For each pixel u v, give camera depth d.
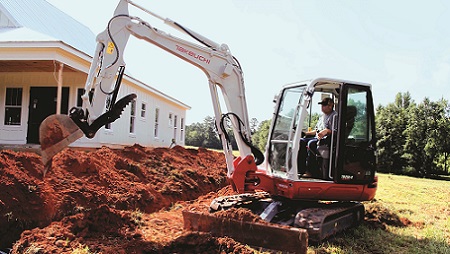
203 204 8.57
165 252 4.79
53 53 10.41
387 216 7.77
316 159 6.12
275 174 6.22
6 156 6.30
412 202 11.22
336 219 6.10
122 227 5.71
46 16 14.49
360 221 7.03
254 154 6.33
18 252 4.41
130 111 15.05
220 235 5.46
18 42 10.34
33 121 12.90
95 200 6.69
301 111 5.65
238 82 6.34
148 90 16.48
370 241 5.98
